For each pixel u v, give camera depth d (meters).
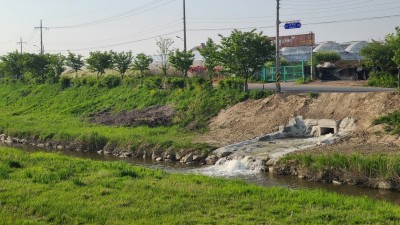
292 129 31.22
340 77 50.97
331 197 14.88
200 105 38.59
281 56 63.97
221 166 25.78
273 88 42.25
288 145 27.83
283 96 34.62
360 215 12.72
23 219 12.34
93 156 31.09
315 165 21.95
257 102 35.66
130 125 38.16
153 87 46.28
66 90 56.06
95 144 33.28
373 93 30.02
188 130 35.12
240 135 31.92
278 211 13.14
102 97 49.53
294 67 54.28
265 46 37.62
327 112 30.69
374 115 28.20
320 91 35.75
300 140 29.28
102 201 14.02
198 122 36.25
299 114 31.80
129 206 13.58
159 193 15.07
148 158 29.73
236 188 15.88
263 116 33.62
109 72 67.19
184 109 39.09
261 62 38.00
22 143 37.91
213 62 44.09
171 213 12.92
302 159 22.88
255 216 12.61
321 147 25.80
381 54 43.09
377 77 43.41
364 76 49.34
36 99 56.75
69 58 62.25
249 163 24.80
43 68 64.19
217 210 13.22
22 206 13.48
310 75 52.59
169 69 55.84
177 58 48.00
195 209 13.30
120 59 54.91
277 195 14.97
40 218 12.60
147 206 13.56
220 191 15.39
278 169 23.33
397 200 17.97
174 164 27.39
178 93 42.53
